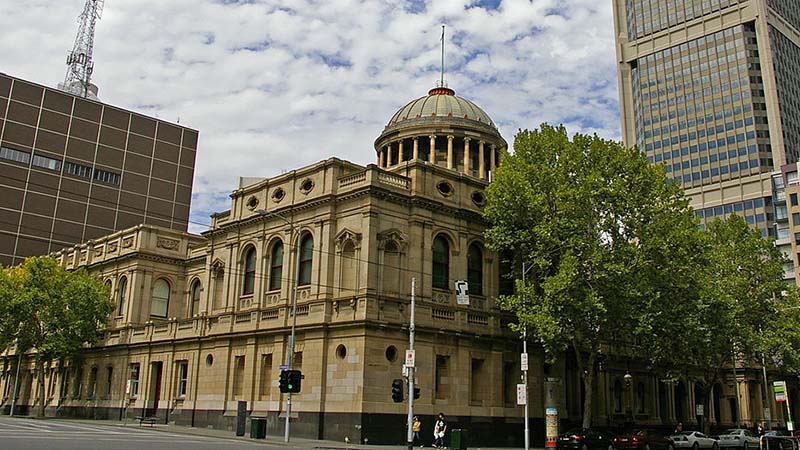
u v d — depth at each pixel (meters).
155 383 59.38
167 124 113.19
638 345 49.00
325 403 42.97
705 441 51.50
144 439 34.56
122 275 67.00
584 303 40.72
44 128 100.50
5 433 34.38
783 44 152.75
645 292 41.38
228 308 52.25
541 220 44.41
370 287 42.88
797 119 149.75
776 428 81.19
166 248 66.88
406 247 45.31
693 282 45.56
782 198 132.62
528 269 43.09
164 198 110.69
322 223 46.38
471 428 45.50
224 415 49.66
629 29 168.62
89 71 124.06
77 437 33.66
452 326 46.19
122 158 107.25
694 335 44.97
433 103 66.94
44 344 63.25
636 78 163.88
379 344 42.28
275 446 34.84
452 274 47.62
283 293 48.19
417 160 47.03
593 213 43.16
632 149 45.16
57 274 65.81
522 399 36.16
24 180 97.56
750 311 58.47
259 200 52.41
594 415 56.66
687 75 154.50
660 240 42.34
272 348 47.66
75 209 101.31
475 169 64.19
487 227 50.72
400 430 41.97
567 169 44.00
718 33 152.12
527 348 50.44
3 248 94.31
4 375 79.62
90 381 66.62
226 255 54.00
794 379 86.56
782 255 61.75
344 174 47.53
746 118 144.00
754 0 147.62
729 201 142.25
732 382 77.75
